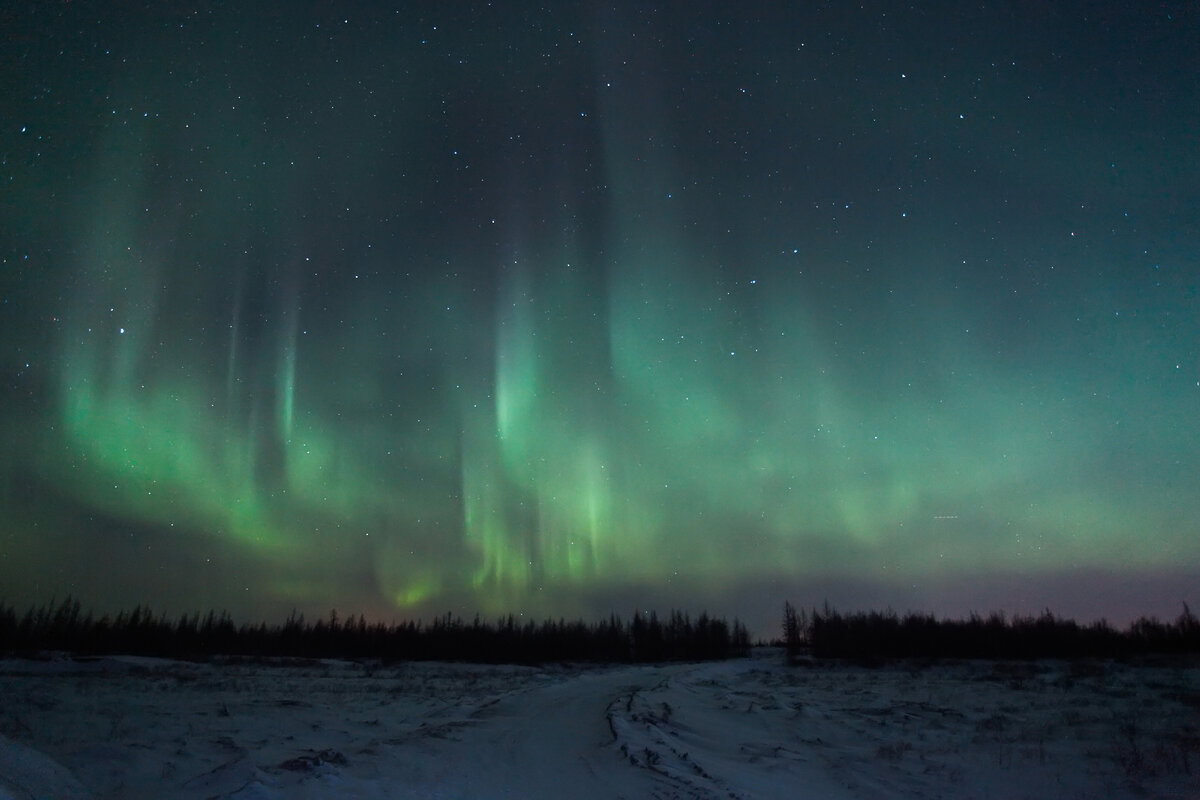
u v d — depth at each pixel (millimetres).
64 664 51469
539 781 12164
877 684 45562
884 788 14336
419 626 103438
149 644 77500
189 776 11055
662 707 25281
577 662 91938
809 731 22516
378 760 11945
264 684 38812
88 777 10172
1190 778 14672
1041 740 20188
